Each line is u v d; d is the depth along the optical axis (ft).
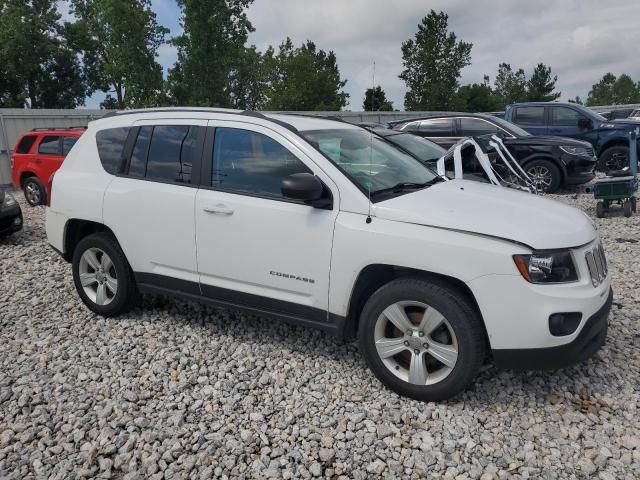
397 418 11.07
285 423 11.07
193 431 10.89
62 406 11.81
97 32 150.82
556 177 37.83
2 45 144.66
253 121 13.57
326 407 11.60
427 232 11.12
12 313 16.99
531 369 10.87
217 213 13.43
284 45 171.22
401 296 11.39
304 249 12.32
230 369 13.24
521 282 10.45
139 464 9.99
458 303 10.92
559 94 246.88
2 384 12.75
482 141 28.68
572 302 10.55
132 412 11.50
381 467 9.78
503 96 278.46
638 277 19.48
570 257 10.88
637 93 323.57
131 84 83.41
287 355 13.83
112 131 16.06
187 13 79.82
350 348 14.19
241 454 10.16
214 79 83.92
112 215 15.26
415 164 15.30
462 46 173.27
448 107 177.88
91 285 16.51
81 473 9.72
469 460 9.98
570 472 9.61
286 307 12.91
